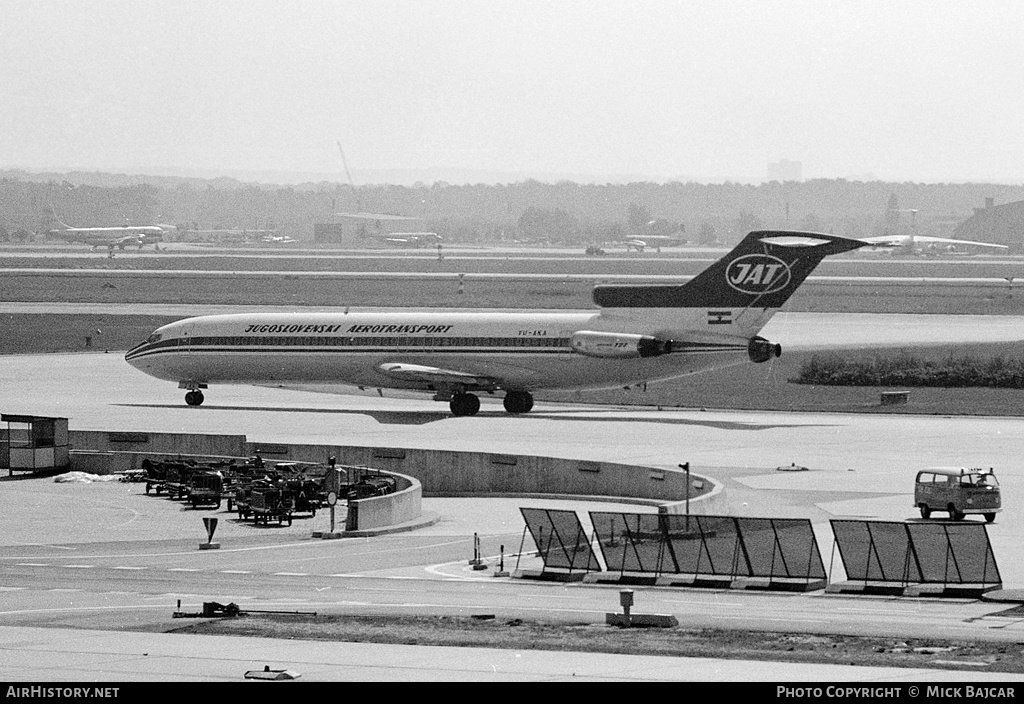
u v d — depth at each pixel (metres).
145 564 97.50
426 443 159.38
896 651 63.12
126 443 162.00
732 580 86.31
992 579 85.81
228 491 131.12
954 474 111.75
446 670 58.91
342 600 81.19
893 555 91.56
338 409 196.38
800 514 113.56
